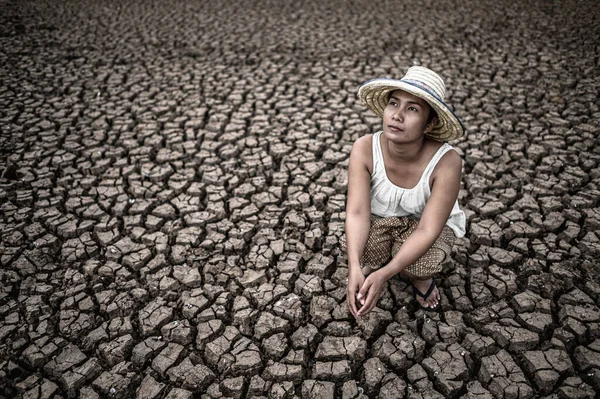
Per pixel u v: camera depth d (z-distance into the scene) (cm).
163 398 179
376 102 187
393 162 185
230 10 752
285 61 522
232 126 377
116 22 677
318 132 366
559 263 233
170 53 552
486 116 381
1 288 224
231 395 180
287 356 193
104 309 214
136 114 401
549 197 281
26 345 198
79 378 183
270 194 296
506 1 739
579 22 602
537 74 456
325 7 763
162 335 204
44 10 732
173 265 244
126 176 315
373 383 183
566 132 347
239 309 215
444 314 210
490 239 251
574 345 195
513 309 212
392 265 171
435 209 177
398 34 603
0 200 287
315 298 219
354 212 190
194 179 316
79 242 256
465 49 536
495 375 183
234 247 253
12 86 445
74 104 416
